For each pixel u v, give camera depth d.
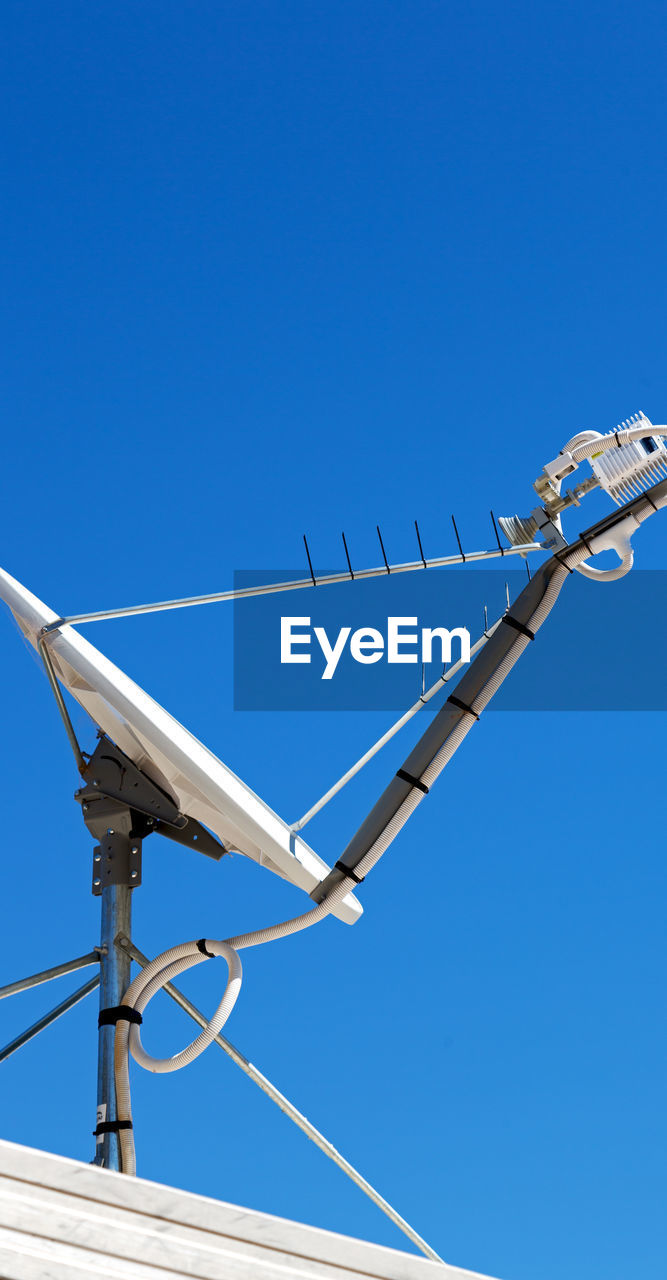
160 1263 4.49
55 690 9.69
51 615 9.46
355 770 9.38
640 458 8.98
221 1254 4.64
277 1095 9.59
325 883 9.02
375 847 8.98
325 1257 4.96
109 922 9.73
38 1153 4.64
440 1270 5.13
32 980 9.39
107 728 10.01
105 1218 4.62
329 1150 9.73
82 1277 4.08
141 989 9.30
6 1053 9.12
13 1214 4.34
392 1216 9.87
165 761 9.47
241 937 9.20
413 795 9.02
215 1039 9.38
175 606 9.38
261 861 9.70
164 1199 4.79
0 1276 3.96
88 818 10.03
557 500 9.21
